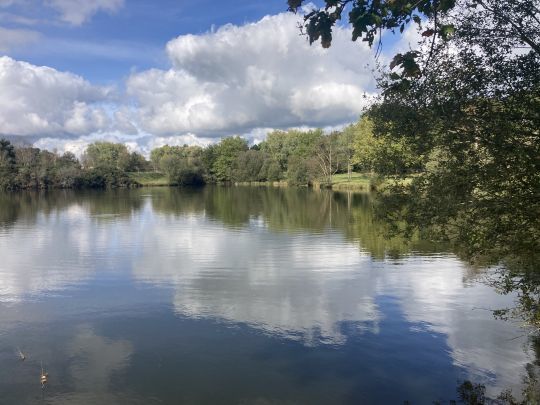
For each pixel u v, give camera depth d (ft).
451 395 29.45
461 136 25.23
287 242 86.38
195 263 68.80
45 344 37.88
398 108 26.91
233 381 31.60
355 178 316.81
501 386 30.40
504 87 24.08
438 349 36.17
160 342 38.14
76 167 360.69
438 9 16.97
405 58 17.21
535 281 28.50
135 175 422.82
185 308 46.96
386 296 50.37
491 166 24.07
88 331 40.75
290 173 326.24
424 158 27.94
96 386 30.96
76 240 91.71
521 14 24.34
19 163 346.95
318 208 154.61
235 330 40.68
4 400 29.17
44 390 30.42
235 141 427.33
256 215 136.87
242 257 72.84
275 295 51.42
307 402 28.96
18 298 50.75
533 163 23.02
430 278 57.41
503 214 25.52
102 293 52.70
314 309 46.37
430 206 27.27
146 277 60.23
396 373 32.45
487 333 39.14
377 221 31.71
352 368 33.32
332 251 76.54
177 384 31.22
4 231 105.40
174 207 169.89
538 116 23.20
